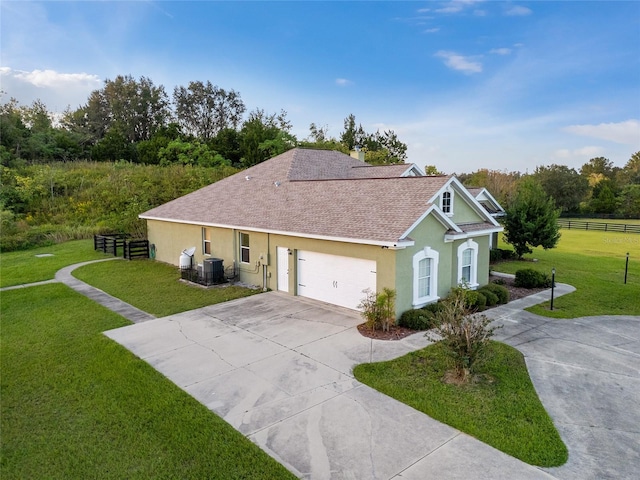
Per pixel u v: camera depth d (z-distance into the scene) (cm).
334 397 804
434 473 580
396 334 1161
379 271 1266
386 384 853
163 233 2333
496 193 4744
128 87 6638
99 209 3494
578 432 689
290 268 1598
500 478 570
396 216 1317
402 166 2234
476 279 1638
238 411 754
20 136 4600
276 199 1881
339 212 1509
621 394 823
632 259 2609
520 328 1237
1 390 855
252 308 1432
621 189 6606
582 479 571
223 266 1831
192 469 595
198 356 1015
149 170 4219
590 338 1151
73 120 6525
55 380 895
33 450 649
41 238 2898
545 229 2412
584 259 2592
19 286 1784
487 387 840
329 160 2478
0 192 3431
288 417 732
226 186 2333
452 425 703
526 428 692
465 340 883
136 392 830
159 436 679
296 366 951
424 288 1361
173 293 1650
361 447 642
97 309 1434
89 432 695
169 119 6925
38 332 1209
